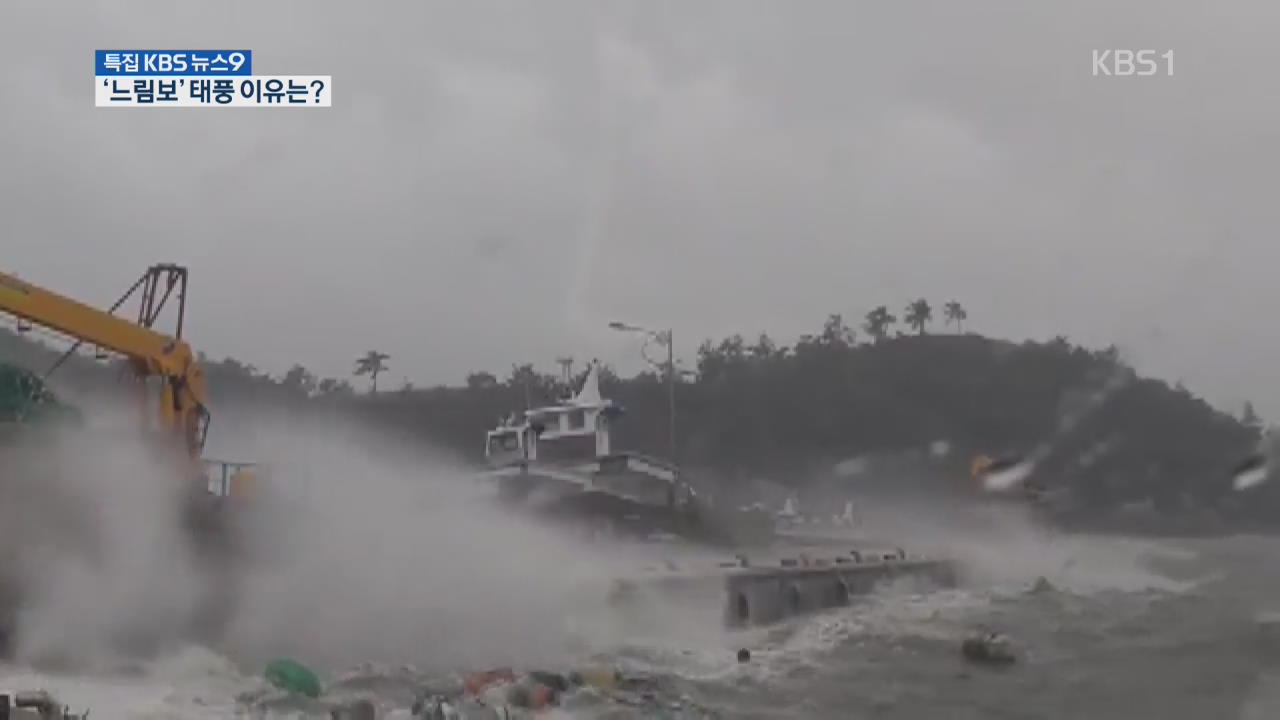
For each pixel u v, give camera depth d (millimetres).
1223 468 90062
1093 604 35938
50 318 21344
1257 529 87875
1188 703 20469
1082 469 94188
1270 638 28375
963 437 98562
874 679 21844
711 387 113562
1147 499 91625
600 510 43250
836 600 33688
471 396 99938
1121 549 63531
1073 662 24672
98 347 22109
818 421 102688
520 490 42531
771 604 29656
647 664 21688
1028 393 101688
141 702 14773
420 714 14836
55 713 12812
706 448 103125
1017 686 21766
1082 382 101000
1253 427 92562
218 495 22188
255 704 15047
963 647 25203
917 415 101250
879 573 37031
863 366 111875
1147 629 29969
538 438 50625
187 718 14047
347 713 14328
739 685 20359
